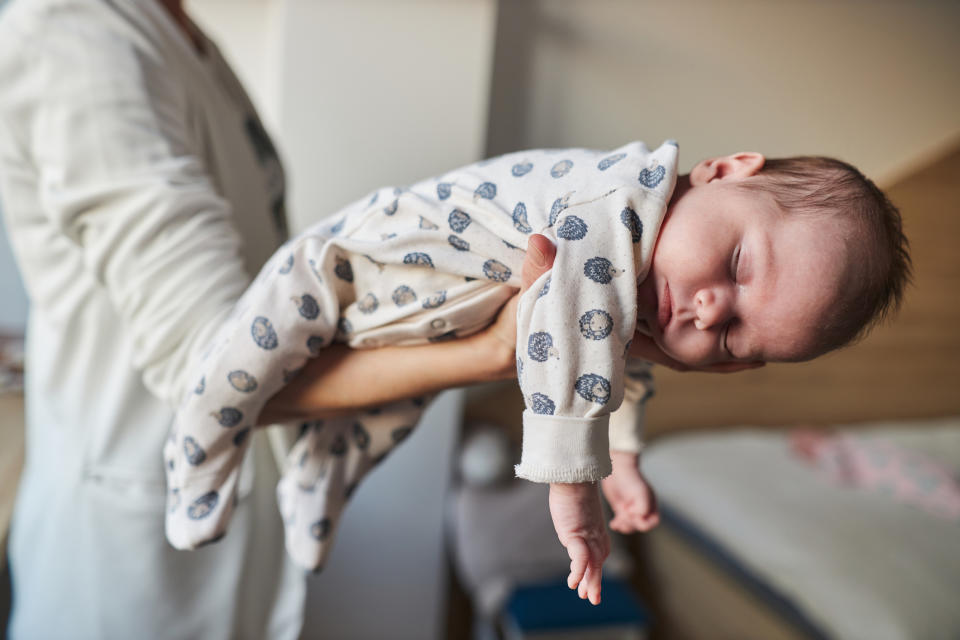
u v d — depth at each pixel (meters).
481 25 1.73
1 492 1.23
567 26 2.03
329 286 0.65
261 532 0.92
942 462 2.29
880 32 2.28
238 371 0.64
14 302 1.83
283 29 1.65
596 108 2.11
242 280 0.70
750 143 2.27
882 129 2.41
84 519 0.82
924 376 2.80
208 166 0.83
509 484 2.13
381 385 0.67
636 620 1.90
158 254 0.65
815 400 2.69
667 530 2.19
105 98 0.66
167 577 0.84
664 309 0.61
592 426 0.54
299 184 1.71
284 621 0.96
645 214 0.58
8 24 0.67
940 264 2.68
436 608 2.00
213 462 0.67
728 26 2.14
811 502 2.03
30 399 0.93
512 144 2.07
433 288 0.65
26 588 0.90
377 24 1.68
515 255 0.62
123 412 0.81
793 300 0.59
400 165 1.74
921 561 1.76
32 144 0.69
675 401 2.54
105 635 0.84
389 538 1.96
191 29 0.92
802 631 1.65
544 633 1.85
